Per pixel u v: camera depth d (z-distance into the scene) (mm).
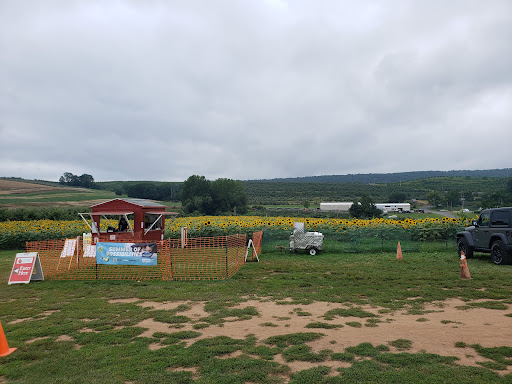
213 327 7496
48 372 5523
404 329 7023
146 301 9984
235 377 5129
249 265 15570
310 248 18766
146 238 20016
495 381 4820
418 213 87312
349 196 133000
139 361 5785
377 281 11703
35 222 30781
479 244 15641
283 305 9188
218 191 76375
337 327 7258
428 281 11500
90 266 15227
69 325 7828
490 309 8344
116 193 102875
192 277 13070
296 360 5676
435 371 5129
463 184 164375
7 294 11172
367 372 5145
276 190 143500
